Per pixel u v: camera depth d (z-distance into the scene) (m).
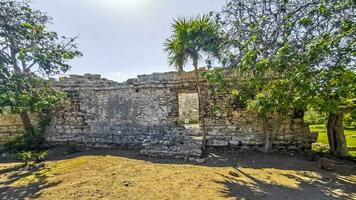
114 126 12.22
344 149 9.80
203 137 10.66
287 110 9.25
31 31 9.62
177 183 6.57
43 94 9.96
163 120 11.69
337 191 6.06
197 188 6.20
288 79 5.38
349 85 5.09
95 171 7.71
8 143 12.00
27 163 9.28
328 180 6.92
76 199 5.54
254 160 9.24
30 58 8.83
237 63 5.70
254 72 6.36
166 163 8.77
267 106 8.12
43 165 8.88
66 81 12.73
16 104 7.47
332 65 4.98
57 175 7.47
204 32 9.14
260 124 10.64
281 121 10.23
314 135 10.41
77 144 12.41
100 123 12.41
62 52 10.13
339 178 7.10
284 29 4.84
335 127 9.92
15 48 9.25
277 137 10.59
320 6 4.31
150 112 11.84
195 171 7.74
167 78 11.62
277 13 5.06
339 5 4.25
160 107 11.73
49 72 10.12
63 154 10.78
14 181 7.15
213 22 9.13
